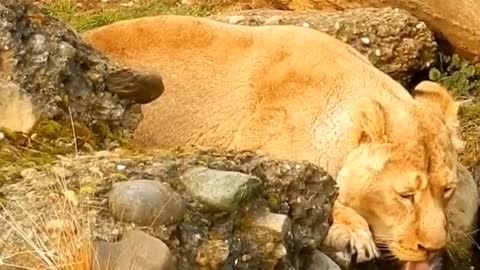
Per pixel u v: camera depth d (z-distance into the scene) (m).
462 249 4.05
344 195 3.72
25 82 3.23
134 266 2.66
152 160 3.00
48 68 3.27
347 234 3.59
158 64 4.05
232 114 4.00
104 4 6.25
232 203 2.87
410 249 3.66
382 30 4.95
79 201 2.78
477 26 5.02
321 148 3.84
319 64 4.00
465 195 4.11
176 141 4.00
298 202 3.12
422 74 5.05
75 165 2.96
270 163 3.14
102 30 4.10
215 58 4.08
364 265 3.67
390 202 3.68
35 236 2.68
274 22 4.95
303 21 4.96
